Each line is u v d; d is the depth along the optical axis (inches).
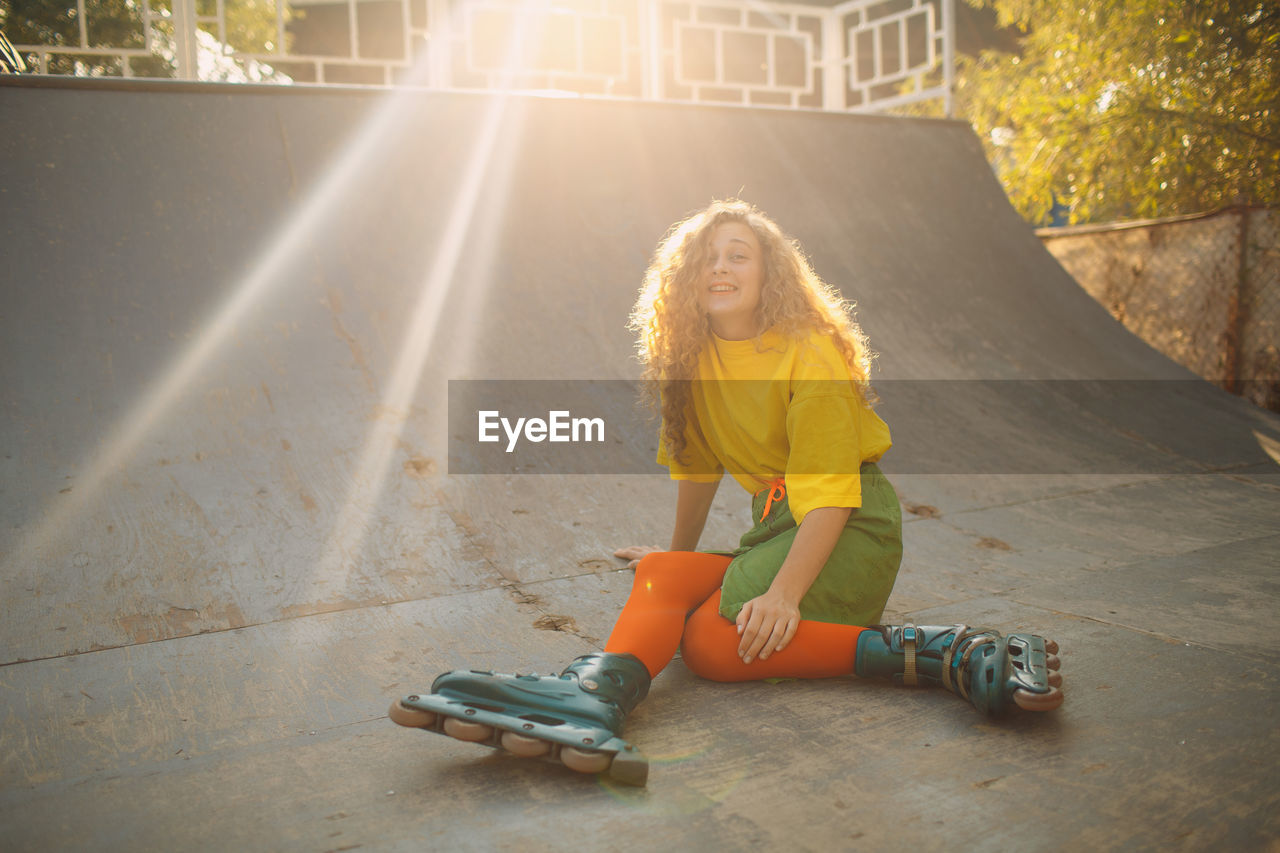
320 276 140.3
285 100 163.6
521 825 48.1
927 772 53.1
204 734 61.6
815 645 65.4
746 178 190.4
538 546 101.7
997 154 323.0
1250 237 221.3
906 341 171.8
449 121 173.0
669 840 46.3
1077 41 253.0
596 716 54.0
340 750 58.5
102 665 73.2
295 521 100.3
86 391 115.2
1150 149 248.4
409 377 129.3
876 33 285.3
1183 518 121.9
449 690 54.7
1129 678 67.5
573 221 164.7
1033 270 209.3
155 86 155.3
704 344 74.6
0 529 93.4
